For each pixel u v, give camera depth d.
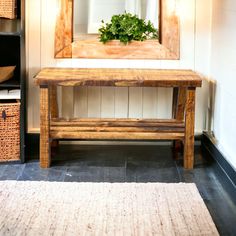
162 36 2.15
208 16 2.15
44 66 2.17
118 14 2.14
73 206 1.53
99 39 2.15
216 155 1.90
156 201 1.58
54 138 1.94
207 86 2.20
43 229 1.37
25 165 1.96
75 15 2.14
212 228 1.40
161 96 2.22
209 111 2.19
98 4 2.14
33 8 2.12
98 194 1.63
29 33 2.14
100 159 2.06
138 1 2.14
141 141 2.27
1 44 2.14
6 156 1.96
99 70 2.08
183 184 1.75
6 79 2.01
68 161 2.02
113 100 2.23
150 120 2.02
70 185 1.72
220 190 1.72
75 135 1.94
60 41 2.14
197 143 2.25
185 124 1.92
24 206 1.52
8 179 1.79
